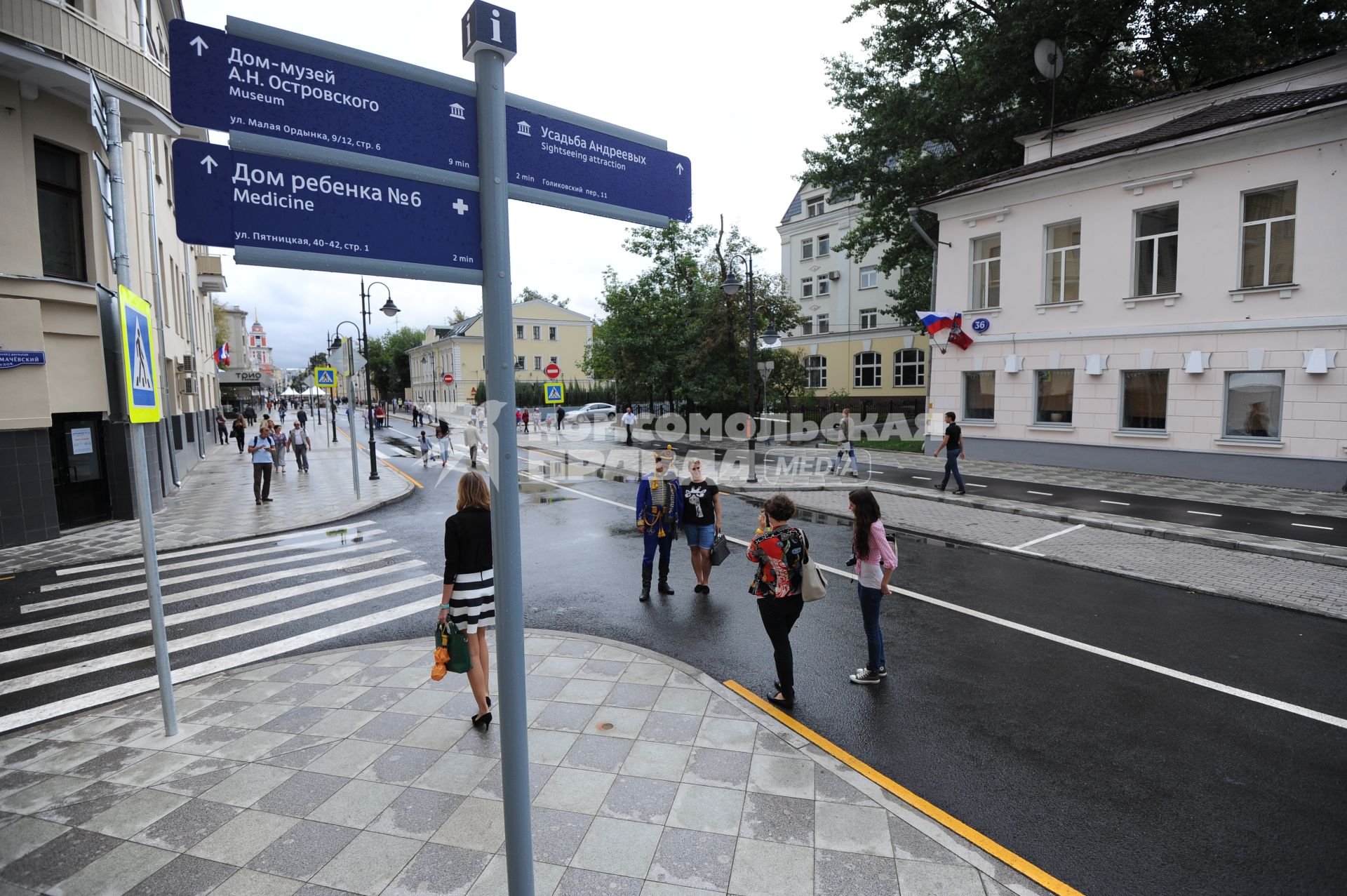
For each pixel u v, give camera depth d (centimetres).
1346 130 1355
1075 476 1698
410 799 390
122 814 378
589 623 724
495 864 335
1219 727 491
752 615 748
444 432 2330
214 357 3559
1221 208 1534
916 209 2214
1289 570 883
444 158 207
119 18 1327
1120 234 1709
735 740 455
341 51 189
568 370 6806
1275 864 347
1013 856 344
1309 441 1427
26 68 1042
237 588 869
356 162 191
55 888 321
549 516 1366
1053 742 471
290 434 2162
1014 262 1941
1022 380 1938
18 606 799
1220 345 1545
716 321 3031
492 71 210
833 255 4275
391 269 197
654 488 799
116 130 423
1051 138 2133
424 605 796
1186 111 1886
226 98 173
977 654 629
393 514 1438
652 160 264
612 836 355
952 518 1252
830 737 478
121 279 423
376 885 321
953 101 2267
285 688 547
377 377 9625
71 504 1245
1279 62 1767
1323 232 1391
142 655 645
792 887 319
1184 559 948
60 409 1194
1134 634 679
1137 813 389
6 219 1096
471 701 521
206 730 475
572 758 433
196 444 2431
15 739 464
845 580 877
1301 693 546
